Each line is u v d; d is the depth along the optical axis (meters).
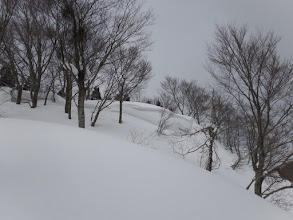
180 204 2.25
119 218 1.84
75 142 3.06
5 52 17.59
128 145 3.46
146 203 2.11
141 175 2.55
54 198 1.87
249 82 12.10
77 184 2.12
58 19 10.95
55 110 20.69
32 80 20.34
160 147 16.64
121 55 15.41
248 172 17.56
